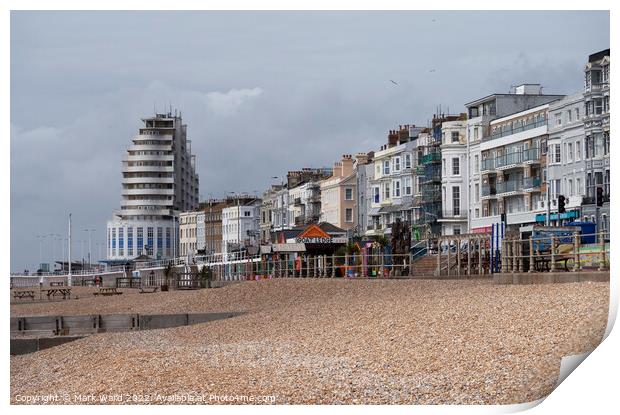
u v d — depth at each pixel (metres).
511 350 23.80
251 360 27.59
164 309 53.09
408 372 23.50
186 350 31.45
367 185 125.81
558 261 36.12
